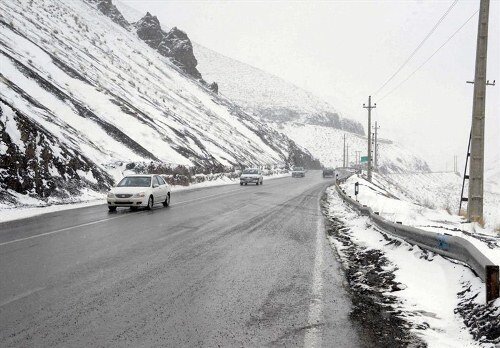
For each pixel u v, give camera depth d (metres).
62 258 8.47
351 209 18.27
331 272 7.70
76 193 22.02
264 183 44.75
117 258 8.54
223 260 8.49
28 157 19.78
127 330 4.83
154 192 18.59
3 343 4.44
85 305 5.66
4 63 32.38
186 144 50.03
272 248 9.84
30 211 16.59
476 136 14.88
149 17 120.69
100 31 80.69
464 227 13.02
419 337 4.80
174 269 7.70
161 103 62.97
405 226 9.25
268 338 4.68
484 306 5.27
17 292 6.20
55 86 37.00
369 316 5.46
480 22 14.80
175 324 5.04
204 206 19.91
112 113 42.22
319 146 188.62
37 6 62.50
